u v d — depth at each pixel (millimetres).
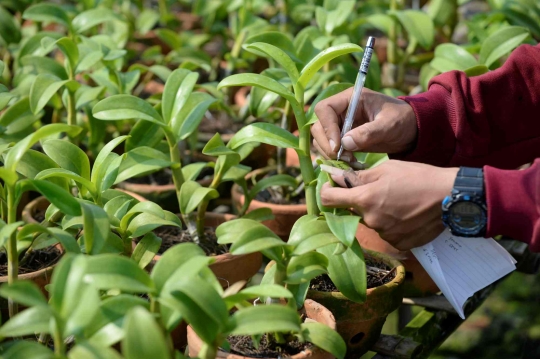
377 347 1020
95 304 610
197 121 1142
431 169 876
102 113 1050
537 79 1084
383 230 894
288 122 1438
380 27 1733
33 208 1241
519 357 1722
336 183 923
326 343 781
